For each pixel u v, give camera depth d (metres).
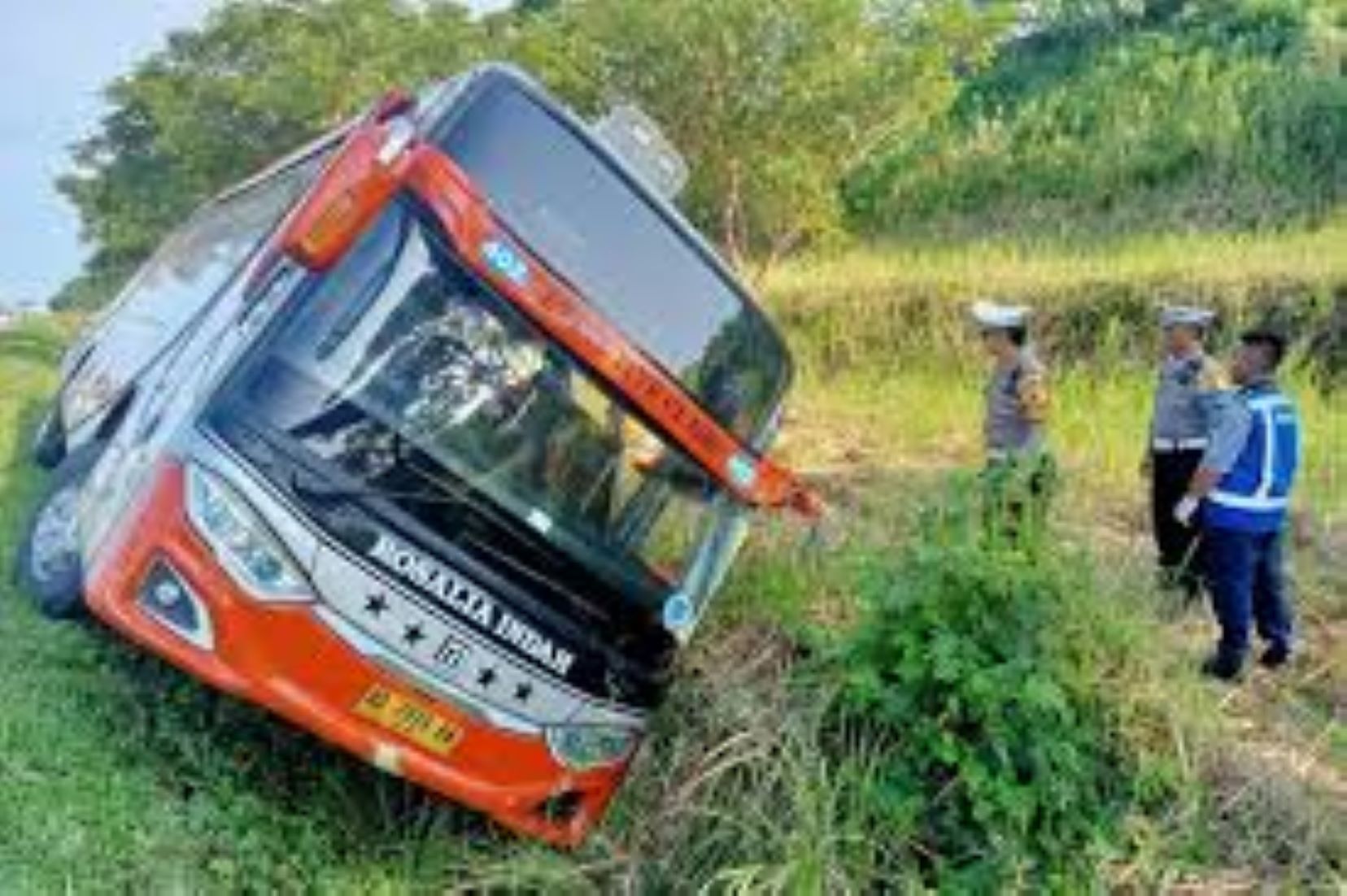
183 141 24.52
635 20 19.95
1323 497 11.80
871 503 9.59
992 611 7.21
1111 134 25.17
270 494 6.59
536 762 6.92
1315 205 21.53
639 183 7.35
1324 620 9.45
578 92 20.14
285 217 8.03
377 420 6.75
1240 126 23.77
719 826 6.96
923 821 6.96
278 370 6.72
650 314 7.25
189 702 7.44
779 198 20.47
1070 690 7.14
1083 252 20.56
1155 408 9.48
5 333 19.50
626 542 7.05
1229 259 18.12
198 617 6.48
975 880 6.66
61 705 7.12
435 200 6.77
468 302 6.84
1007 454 8.08
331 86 22.41
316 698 6.57
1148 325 17.14
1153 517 9.49
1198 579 9.09
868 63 20.48
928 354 17.69
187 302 9.41
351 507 6.66
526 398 6.89
